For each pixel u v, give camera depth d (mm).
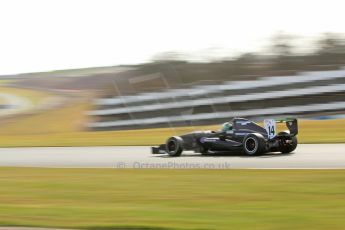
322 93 44375
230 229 8781
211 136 21500
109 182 15422
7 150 33812
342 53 55344
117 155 24859
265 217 9641
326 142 27625
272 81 47469
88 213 10688
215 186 13688
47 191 14266
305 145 26078
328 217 9391
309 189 12516
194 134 22047
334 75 44000
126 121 58594
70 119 70812
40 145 38469
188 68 63438
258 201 11367
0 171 20281
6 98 105875
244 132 20734
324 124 38469
